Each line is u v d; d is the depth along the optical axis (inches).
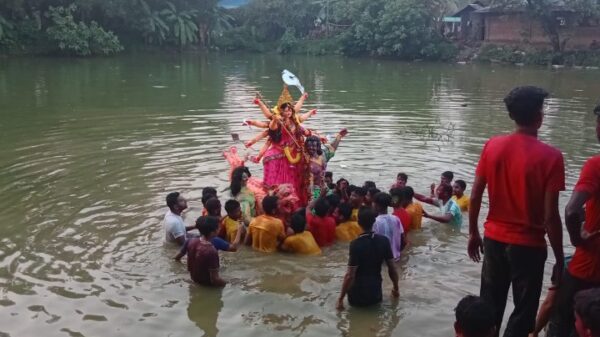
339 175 409.4
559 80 1126.4
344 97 842.2
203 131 562.6
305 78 1162.0
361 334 215.0
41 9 1702.8
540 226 177.5
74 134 545.6
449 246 297.9
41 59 1515.7
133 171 417.7
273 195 297.0
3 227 309.9
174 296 241.6
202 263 245.1
